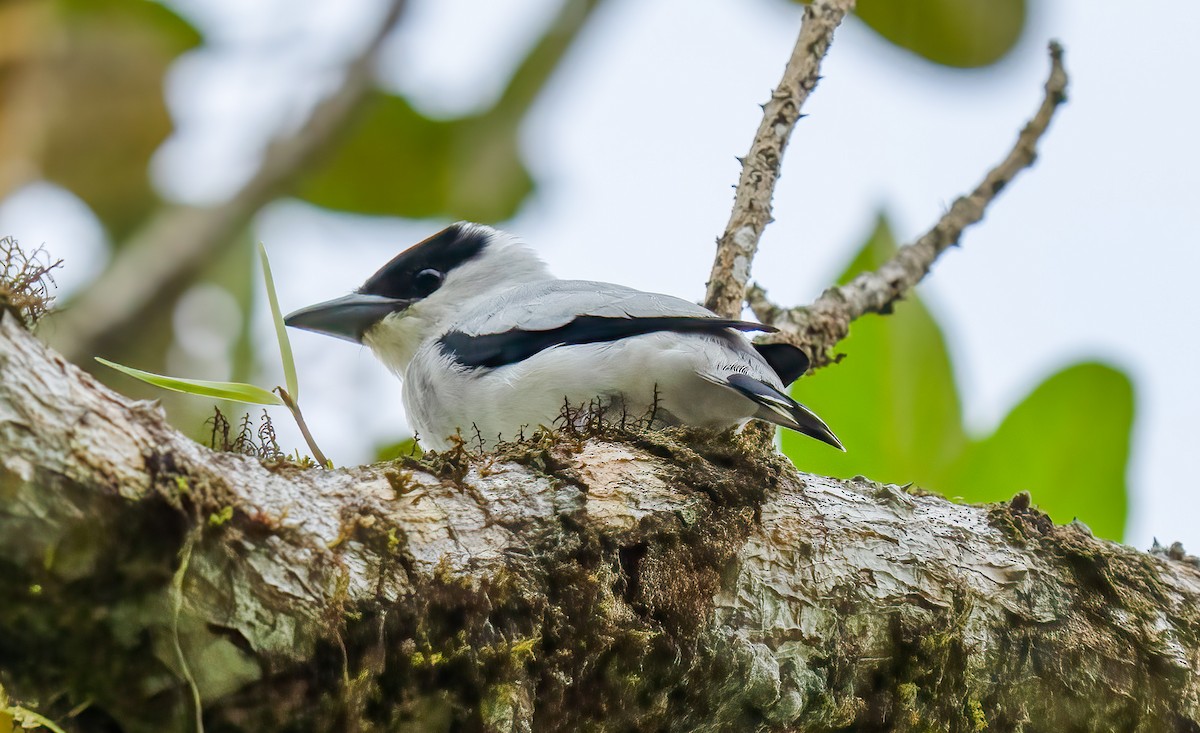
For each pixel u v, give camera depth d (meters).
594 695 6.69
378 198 15.82
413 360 11.80
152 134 14.35
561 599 6.62
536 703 6.43
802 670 7.59
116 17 14.09
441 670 6.07
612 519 7.00
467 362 11.03
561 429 8.55
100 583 5.26
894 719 7.89
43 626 5.25
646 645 6.79
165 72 14.22
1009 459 11.74
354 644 5.86
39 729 5.43
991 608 8.35
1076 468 11.68
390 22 13.77
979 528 8.79
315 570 5.82
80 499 5.16
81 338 12.95
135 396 13.40
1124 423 11.63
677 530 7.22
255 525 5.72
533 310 11.01
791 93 11.51
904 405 11.86
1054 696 8.43
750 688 7.30
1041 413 11.68
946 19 13.76
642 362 10.06
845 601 7.85
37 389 5.20
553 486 7.06
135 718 5.49
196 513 5.45
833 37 11.68
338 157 15.32
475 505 6.71
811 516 8.03
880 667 7.89
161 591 5.36
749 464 7.95
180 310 14.09
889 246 12.25
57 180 14.33
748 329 10.09
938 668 8.02
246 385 6.75
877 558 8.10
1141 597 8.95
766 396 9.52
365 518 6.17
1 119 13.90
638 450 7.72
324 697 5.73
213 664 5.53
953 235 12.16
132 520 5.29
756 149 11.41
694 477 7.57
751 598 7.50
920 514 8.62
